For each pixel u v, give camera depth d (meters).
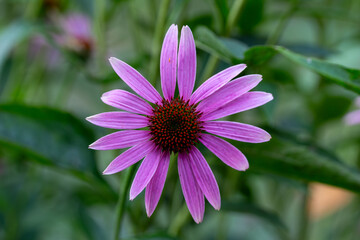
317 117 0.68
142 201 0.58
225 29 0.54
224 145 0.47
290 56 0.46
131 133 0.47
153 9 0.63
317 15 0.61
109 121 0.46
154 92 0.47
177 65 0.47
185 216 0.57
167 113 0.47
